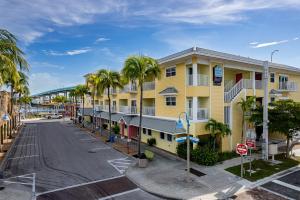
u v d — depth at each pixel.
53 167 19.84
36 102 136.75
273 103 22.88
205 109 23.02
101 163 21.02
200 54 21.14
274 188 14.95
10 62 16.31
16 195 13.98
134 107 32.44
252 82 28.00
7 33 16.72
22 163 21.09
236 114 25.09
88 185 15.74
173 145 24.56
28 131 44.12
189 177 16.34
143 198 13.75
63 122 64.50
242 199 13.40
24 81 38.41
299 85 36.91
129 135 31.47
